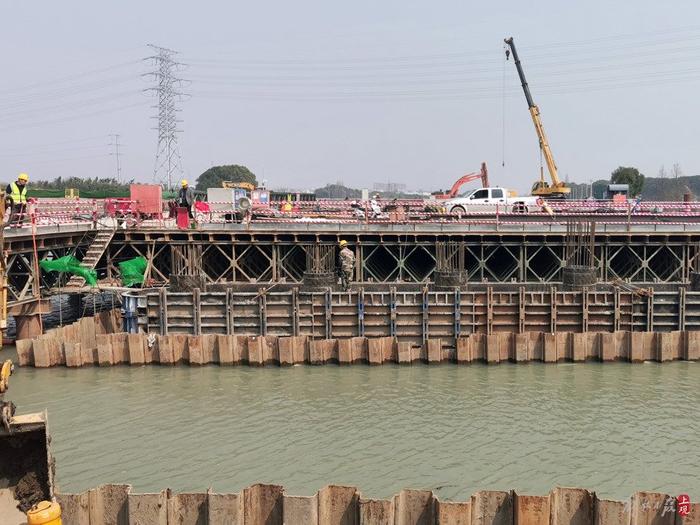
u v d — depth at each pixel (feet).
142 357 78.07
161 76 314.35
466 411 62.28
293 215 129.49
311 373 74.79
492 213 128.67
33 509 27.71
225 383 71.31
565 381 71.36
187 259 101.09
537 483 47.47
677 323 82.84
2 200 35.09
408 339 82.84
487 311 82.64
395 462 50.88
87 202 131.34
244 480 47.98
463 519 37.45
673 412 61.77
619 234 108.06
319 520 38.32
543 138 181.27
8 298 89.15
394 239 111.04
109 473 49.19
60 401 65.62
